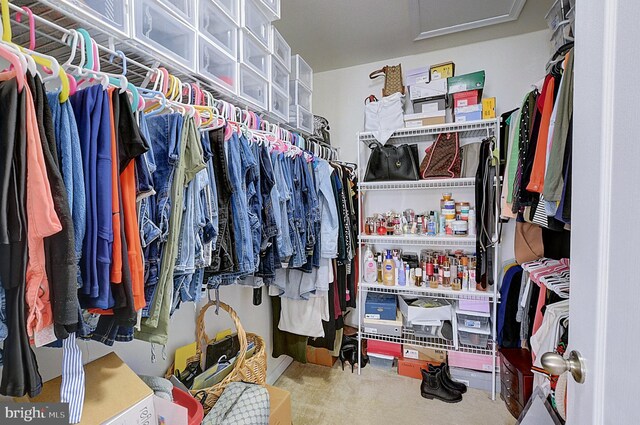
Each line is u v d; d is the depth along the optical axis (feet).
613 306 1.43
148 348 4.16
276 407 4.60
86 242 1.96
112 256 2.07
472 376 6.73
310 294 6.15
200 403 3.52
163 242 2.68
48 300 1.79
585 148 1.75
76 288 1.81
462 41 7.41
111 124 2.12
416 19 6.45
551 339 4.04
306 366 7.63
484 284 6.72
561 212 3.39
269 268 4.27
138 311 2.38
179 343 4.66
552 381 3.86
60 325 1.79
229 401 3.78
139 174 2.34
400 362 7.21
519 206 4.86
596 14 1.63
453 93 6.91
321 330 6.54
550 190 3.48
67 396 2.21
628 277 1.31
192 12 3.37
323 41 7.30
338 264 6.78
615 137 1.44
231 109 3.86
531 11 6.27
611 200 1.47
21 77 1.68
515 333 6.46
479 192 6.74
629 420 1.28
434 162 7.15
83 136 2.01
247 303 6.28
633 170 1.29
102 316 2.36
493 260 6.68
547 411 3.31
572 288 1.92
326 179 5.86
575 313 1.85
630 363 1.29
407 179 7.18
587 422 1.64
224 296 5.64
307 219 5.19
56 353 3.07
